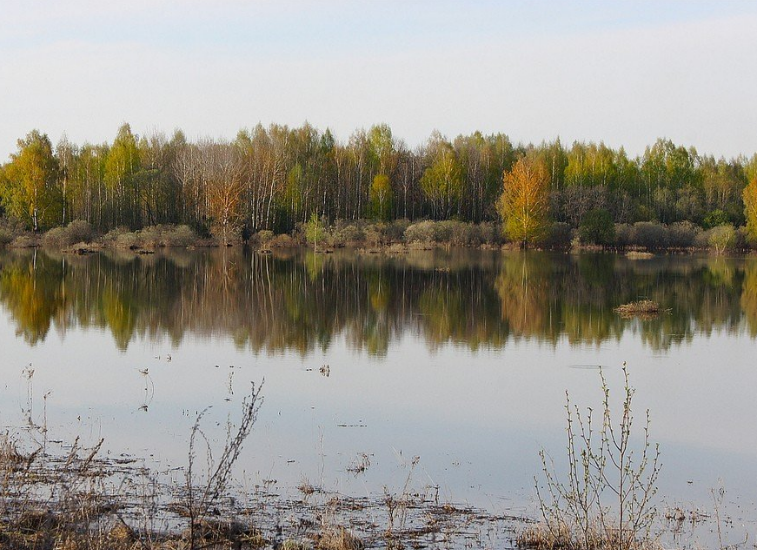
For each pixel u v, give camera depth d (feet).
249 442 44.62
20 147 236.43
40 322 87.30
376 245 234.99
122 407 51.52
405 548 29.30
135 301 106.52
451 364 69.46
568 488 38.29
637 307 106.42
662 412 54.80
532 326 92.12
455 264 178.09
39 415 48.75
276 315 97.40
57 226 232.53
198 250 212.23
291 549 28.07
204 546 26.37
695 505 37.01
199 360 68.54
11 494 30.99
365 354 73.31
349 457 42.37
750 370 69.00
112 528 27.84
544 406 55.26
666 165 322.75
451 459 42.75
